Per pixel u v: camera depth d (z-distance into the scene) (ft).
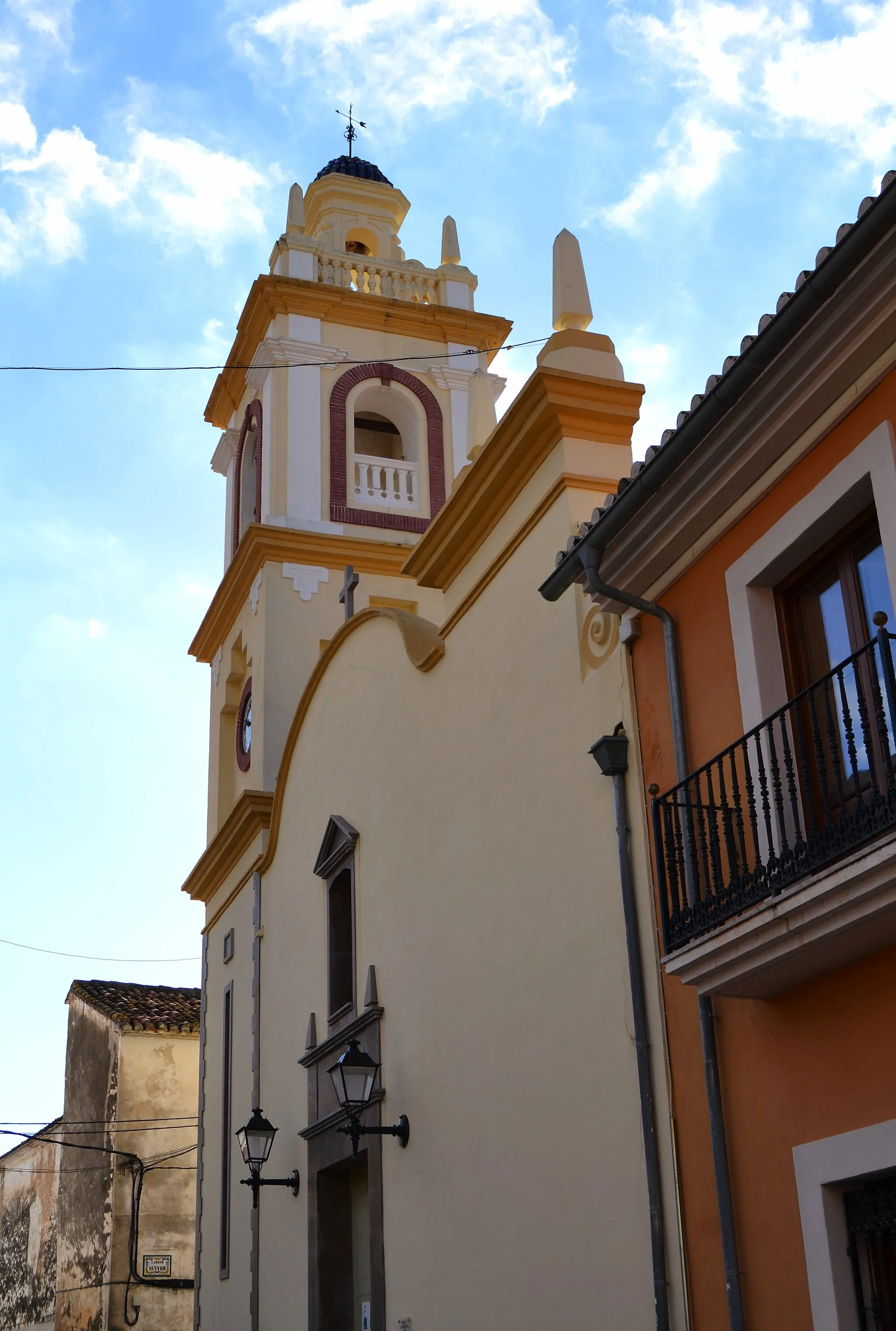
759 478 26.08
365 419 75.20
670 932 25.23
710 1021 25.85
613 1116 28.84
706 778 26.86
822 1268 22.41
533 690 35.06
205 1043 65.82
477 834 37.40
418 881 41.27
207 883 67.56
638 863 29.14
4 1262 104.78
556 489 34.71
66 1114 94.43
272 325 71.46
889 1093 21.62
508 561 37.45
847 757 24.07
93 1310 79.71
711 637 27.45
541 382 34.47
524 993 33.58
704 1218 25.58
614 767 29.86
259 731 63.36
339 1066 39.17
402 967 41.60
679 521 27.76
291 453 68.64
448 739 40.27
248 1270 54.08
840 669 21.63
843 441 24.04
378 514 68.95
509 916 34.94
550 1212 30.99
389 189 80.69
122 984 95.86
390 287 75.36
